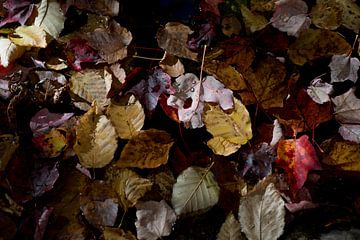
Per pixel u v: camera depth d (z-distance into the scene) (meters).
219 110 0.75
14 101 0.80
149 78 0.78
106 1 0.81
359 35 0.84
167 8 0.88
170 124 0.83
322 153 0.75
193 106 0.76
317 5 0.83
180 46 0.80
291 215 0.72
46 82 0.81
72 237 0.70
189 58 0.80
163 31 0.80
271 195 0.69
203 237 0.73
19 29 0.81
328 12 0.82
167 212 0.70
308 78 0.85
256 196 0.69
